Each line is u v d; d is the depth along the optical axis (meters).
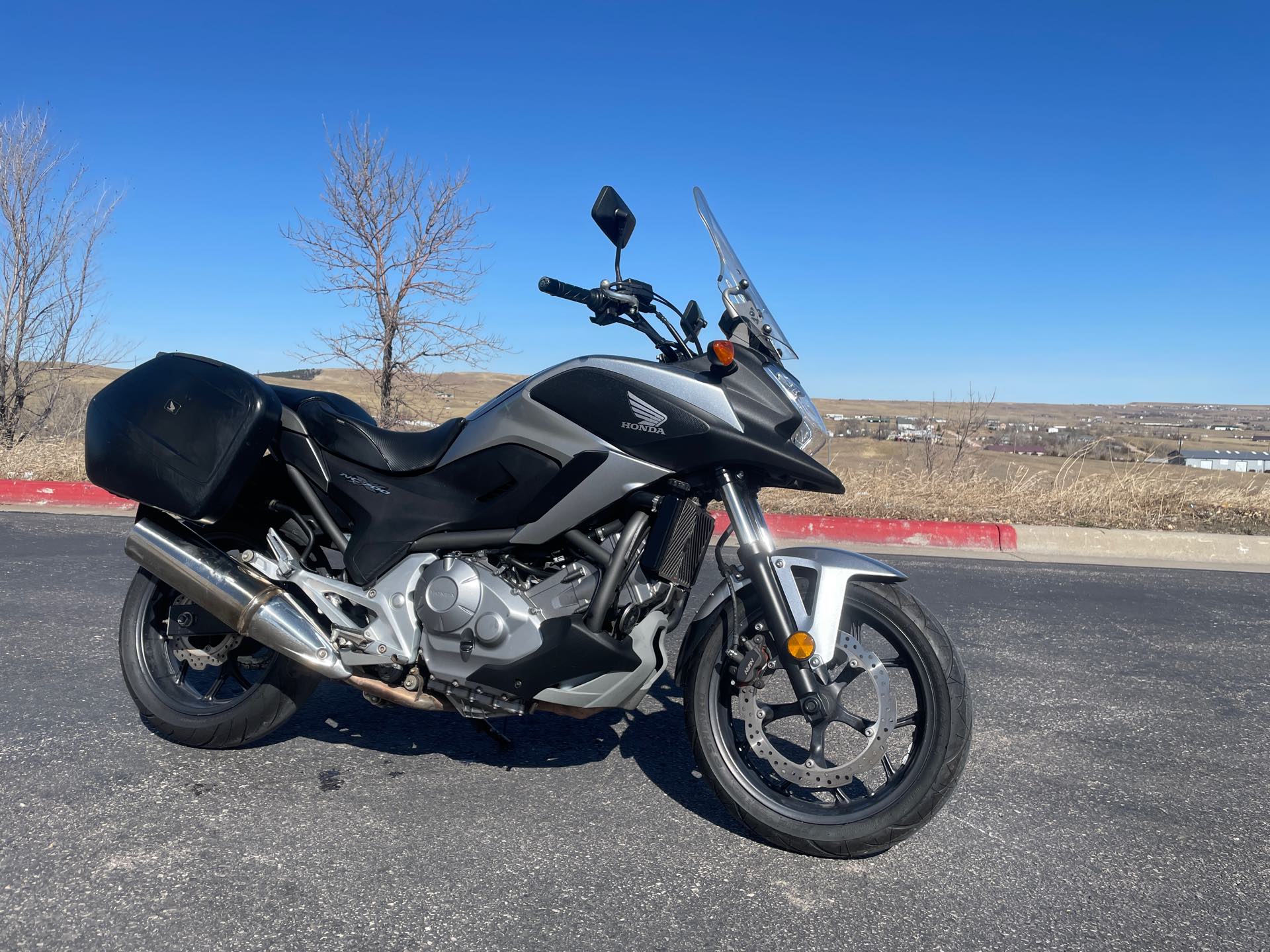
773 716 2.82
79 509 8.80
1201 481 9.39
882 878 2.62
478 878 2.55
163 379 3.29
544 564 2.94
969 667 4.62
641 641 2.83
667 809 2.99
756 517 2.80
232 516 3.37
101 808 2.88
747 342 2.93
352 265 11.68
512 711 2.91
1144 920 2.45
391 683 3.04
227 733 3.27
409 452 3.12
